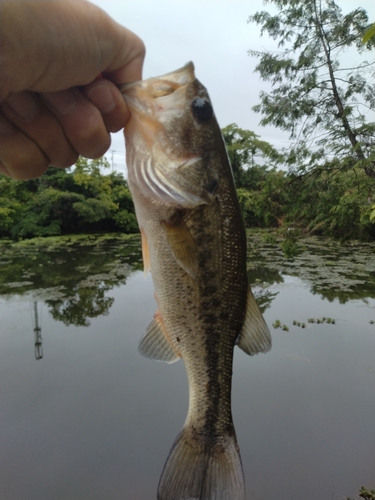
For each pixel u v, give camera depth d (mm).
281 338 6133
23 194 24281
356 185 7938
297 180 8617
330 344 5875
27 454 3695
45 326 6840
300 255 13766
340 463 3506
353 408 4301
